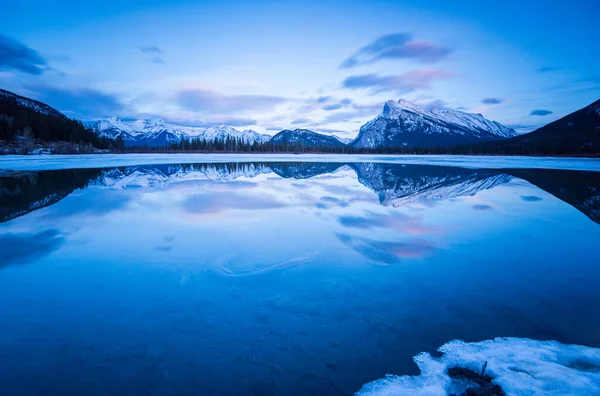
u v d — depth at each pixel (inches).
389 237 532.1
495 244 503.5
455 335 261.0
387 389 201.6
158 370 221.3
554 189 1130.0
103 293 334.6
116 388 204.8
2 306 308.8
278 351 240.8
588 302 319.0
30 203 804.6
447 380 208.7
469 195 987.3
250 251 458.6
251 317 288.7
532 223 632.4
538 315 293.1
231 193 981.8
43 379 213.2
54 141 3604.8
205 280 365.1
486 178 1521.9
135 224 604.7
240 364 226.5
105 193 967.6
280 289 344.2
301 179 1439.5
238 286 351.9
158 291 338.6
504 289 348.2
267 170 1957.4
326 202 840.9
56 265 408.5
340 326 274.4
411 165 2466.8
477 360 227.3
